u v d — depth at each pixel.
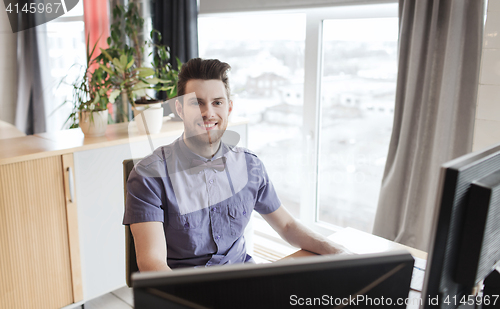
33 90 2.86
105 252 2.15
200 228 1.29
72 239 2.01
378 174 2.47
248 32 2.87
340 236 1.47
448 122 1.80
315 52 2.53
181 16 2.79
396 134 2.04
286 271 0.58
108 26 3.01
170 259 1.31
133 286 0.53
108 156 2.07
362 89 2.41
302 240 1.41
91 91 2.20
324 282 0.59
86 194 2.03
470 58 1.73
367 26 2.31
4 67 2.75
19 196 1.81
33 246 1.89
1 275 1.81
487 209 0.71
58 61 2.93
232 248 1.36
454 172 0.68
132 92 2.27
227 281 0.56
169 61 2.91
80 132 2.26
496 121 1.72
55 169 1.91
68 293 2.05
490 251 0.78
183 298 0.55
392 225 2.09
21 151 1.85
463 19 1.72
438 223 0.70
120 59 2.21
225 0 2.75
